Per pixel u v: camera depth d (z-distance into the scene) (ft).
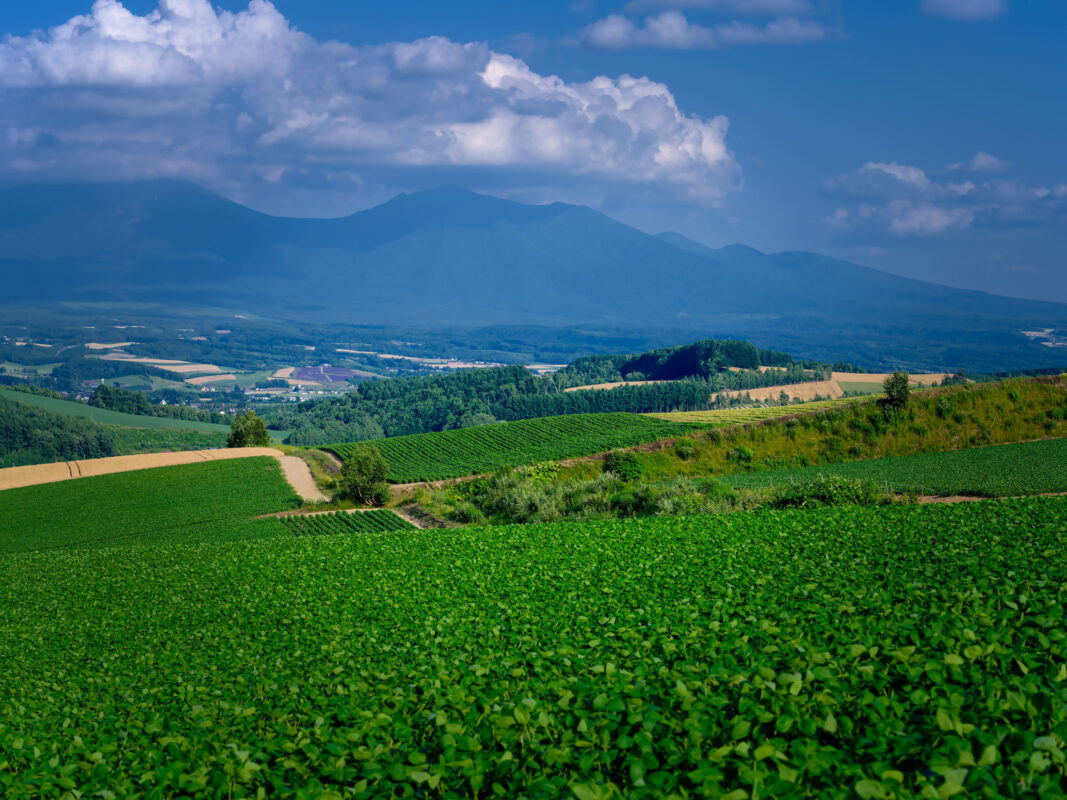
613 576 82.58
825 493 161.48
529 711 27.68
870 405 263.08
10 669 82.79
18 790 30.86
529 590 80.89
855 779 21.13
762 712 25.73
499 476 253.85
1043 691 24.63
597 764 24.81
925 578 58.85
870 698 26.43
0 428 627.46
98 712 54.49
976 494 167.73
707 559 87.25
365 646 63.57
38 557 169.89
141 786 29.89
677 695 29.53
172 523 246.27
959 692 26.03
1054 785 18.80
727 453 257.55
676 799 20.74
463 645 55.42
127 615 104.78
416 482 277.23
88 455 637.71
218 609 99.40
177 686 59.21
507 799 24.08
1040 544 73.46
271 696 48.16
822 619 43.04
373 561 118.83
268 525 232.53
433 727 31.32
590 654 43.86
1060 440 231.71
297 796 25.00
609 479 215.72
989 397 257.34
